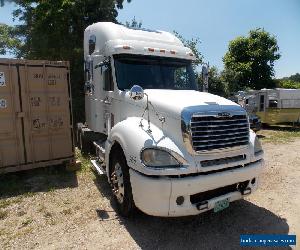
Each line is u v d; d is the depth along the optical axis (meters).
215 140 4.16
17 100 6.76
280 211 5.16
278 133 14.92
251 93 17.77
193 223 4.72
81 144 8.82
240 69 31.73
